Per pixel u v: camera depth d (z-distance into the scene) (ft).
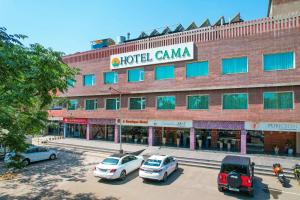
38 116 33.63
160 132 99.60
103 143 101.91
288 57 71.72
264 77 73.87
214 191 48.52
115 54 102.99
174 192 47.91
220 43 80.89
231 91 78.69
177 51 87.20
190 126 84.28
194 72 85.15
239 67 77.97
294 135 78.18
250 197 45.50
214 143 89.25
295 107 69.92
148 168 53.11
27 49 29.91
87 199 44.29
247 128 75.05
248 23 77.15
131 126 105.50
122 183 53.42
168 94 90.02
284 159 69.36
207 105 82.64
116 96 103.71
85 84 113.09
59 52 33.19
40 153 73.51
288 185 52.39
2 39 24.95
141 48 96.07
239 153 77.51
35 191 48.62
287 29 71.97
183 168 66.03
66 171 63.62
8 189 49.78
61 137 121.08
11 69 25.31
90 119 110.83
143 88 94.99
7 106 28.68
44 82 29.84
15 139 29.78
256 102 74.79
